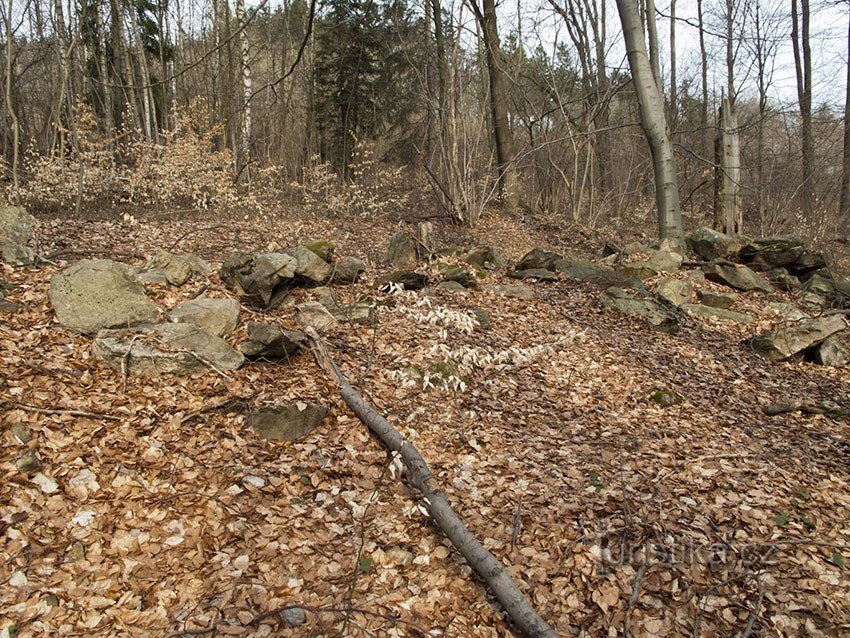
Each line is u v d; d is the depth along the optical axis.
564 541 4.53
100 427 4.77
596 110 18.31
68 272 6.01
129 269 6.33
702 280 11.62
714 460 5.79
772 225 17.11
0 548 3.64
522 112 20.52
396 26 17.66
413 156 23.25
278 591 3.82
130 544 3.94
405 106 23.89
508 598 3.78
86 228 10.09
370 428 5.51
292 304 7.63
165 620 3.48
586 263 11.63
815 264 12.34
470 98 18.88
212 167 14.11
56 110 12.12
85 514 4.04
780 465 5.78
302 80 25.03
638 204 21.38
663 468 5.58
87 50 20.19
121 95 21.19
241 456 4.94
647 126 13.09
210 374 5.71
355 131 24.08
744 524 4.81
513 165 17.56
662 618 3.88
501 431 6.02
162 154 14.27
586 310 9.80
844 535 4.75
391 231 14.26
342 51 22.41
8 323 5.73
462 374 6.79
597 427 6.37
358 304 7.76
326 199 15.93
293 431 5.31
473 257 11.72
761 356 8.76
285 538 4.27
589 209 19.03
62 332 5.79
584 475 5.40
